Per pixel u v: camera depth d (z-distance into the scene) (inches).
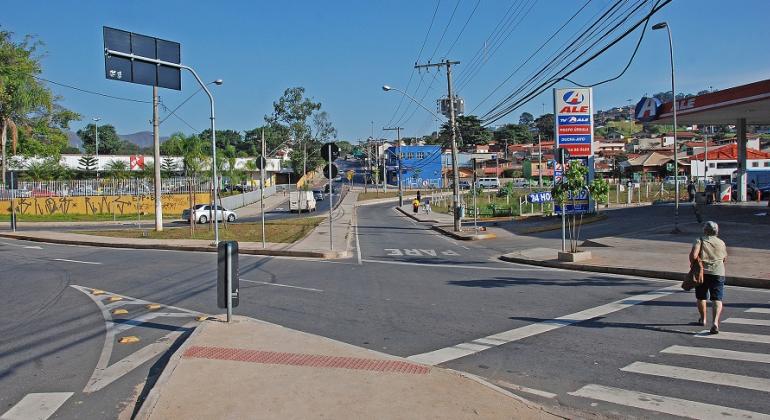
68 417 228.2
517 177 4163.4
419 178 4468.5
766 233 816.9
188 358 285.4
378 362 277.7
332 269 684.7
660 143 5211.6
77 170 2940.5
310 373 260.4
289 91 4185.5
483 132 4963.1
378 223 1708.9
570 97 1289.4
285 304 457.1
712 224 340.5
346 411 214.4
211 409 217.8
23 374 285.3
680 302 429.1
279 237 1093.8
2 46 2145.7
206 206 1713.8
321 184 4643.2
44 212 2021.4
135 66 671.1
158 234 1169.4
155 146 1238.9
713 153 2578.7
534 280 567.5
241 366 271.6
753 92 1023.0
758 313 383.9
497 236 1141.7
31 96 2084.2
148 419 209.5
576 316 390.9
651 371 268.5
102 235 1182.3
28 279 619.8
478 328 364.8
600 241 853.8
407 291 513.3
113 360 307.7
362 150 5285.4
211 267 697.6
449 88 1298.0
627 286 516.7
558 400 236.7
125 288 550.3
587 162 1293.1
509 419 207.3
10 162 2390.5
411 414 211.3
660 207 1528.1
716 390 240.8
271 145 4286.4
